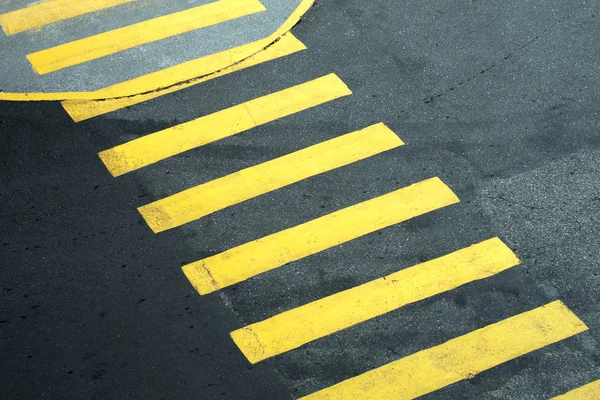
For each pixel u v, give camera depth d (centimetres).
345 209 975
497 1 1195
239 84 1105
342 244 944
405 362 852
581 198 982
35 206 979
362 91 1093
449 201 980
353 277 916
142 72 1121
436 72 1112
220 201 984
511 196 984
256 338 870
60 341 869
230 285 912
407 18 1176
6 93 1098
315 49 1144
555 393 831
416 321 881
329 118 1065
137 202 984
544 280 912
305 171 1012
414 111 1071
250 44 1152
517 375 844
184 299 902
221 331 877
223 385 838
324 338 870
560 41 1147
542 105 1077
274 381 842
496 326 877
